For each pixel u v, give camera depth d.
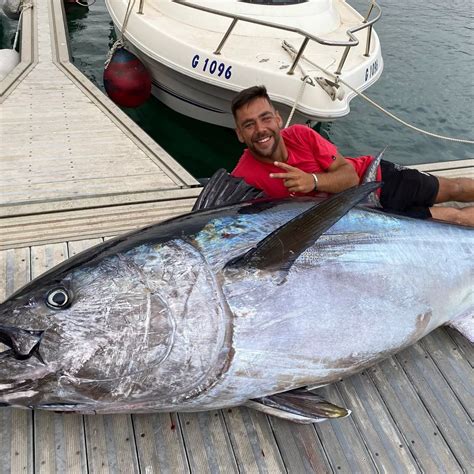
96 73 7.55
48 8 7.66
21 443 1.84
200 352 1.61
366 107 7.13
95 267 1.63
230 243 1.78
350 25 6.01
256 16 5.34
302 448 1.90
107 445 1.86
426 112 7.07
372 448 1.92
